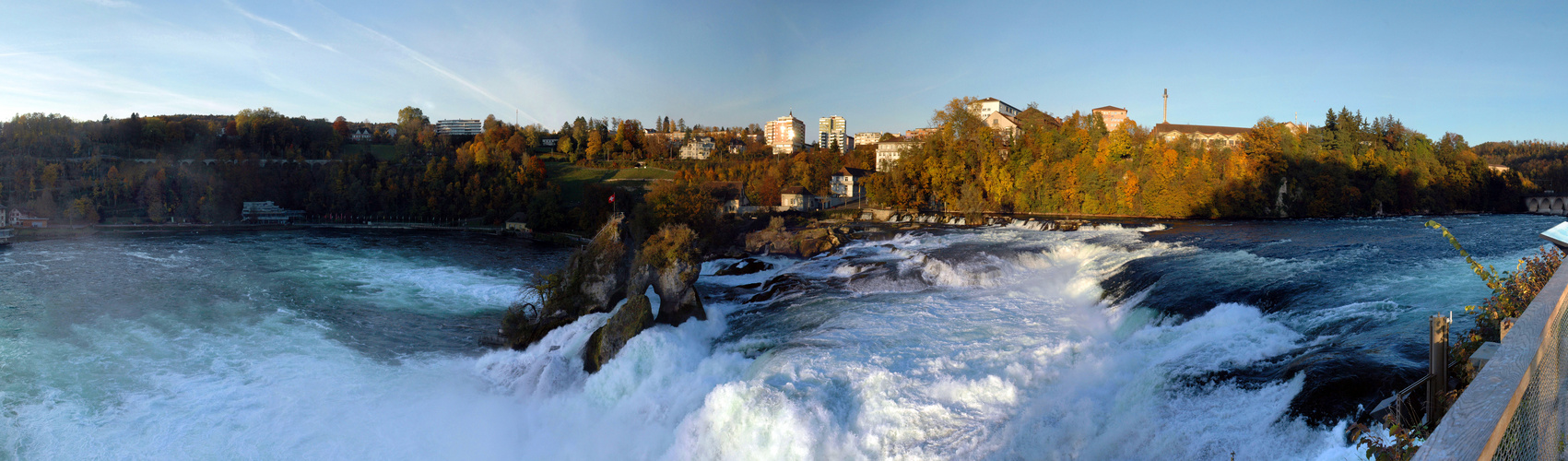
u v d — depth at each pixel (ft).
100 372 105.50
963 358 86.63
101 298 164.66
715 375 94.27
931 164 359.05
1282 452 52.39
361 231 415.23
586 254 127.85
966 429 68.54
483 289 180.86
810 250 210.79
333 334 130.41
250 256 260.01
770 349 100.07
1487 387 13.08
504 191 488.02
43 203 440.04
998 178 350.64
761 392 73.72
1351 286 93.09
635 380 96.99
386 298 167.43
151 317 142.31
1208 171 305.32
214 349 117.91
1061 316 108.17
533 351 116.16
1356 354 60.54
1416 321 71.36
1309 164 313.32
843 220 331.57
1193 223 252.42
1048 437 65.98
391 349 120.98
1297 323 79.00
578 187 586.04
